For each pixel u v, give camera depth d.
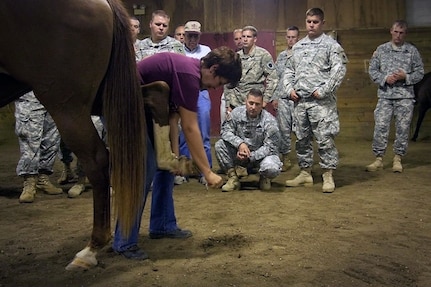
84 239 3.85
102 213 3.15
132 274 3.10
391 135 10.48
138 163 2.97
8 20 2.80
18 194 5.53
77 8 2.85
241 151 5.37
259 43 11.20
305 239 3.75
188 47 6.29
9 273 3.16
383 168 6.91
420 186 5.64
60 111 2.95
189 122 3.26
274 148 5.52
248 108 5.42
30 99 5.02
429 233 3.88
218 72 3.30
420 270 3.13
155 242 3.74
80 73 2.90
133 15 11.52
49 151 5.39
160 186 3.76
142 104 3.02
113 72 2.98
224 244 3.67
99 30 2.90
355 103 10.80
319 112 5.38
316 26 5.41
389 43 6.70
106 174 3.09
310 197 5.17
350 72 10.82
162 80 3.25
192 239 3.80
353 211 4.56
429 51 10.60
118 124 2.95
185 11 11.49
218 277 3.04
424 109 9.96
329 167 5.42
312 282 2.95
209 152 5.99
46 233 4.02
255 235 3.86
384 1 10.84
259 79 6.38
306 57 5.45
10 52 2.86
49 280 3.04
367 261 3.28
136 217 3.11
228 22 11.41
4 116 11.16
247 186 5.81
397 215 4.41
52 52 2.86
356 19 10.95
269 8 11.29
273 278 3.01
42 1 2.80
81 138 2.98
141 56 5.62
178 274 3.10
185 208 4.77
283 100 6.85
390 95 6.57
